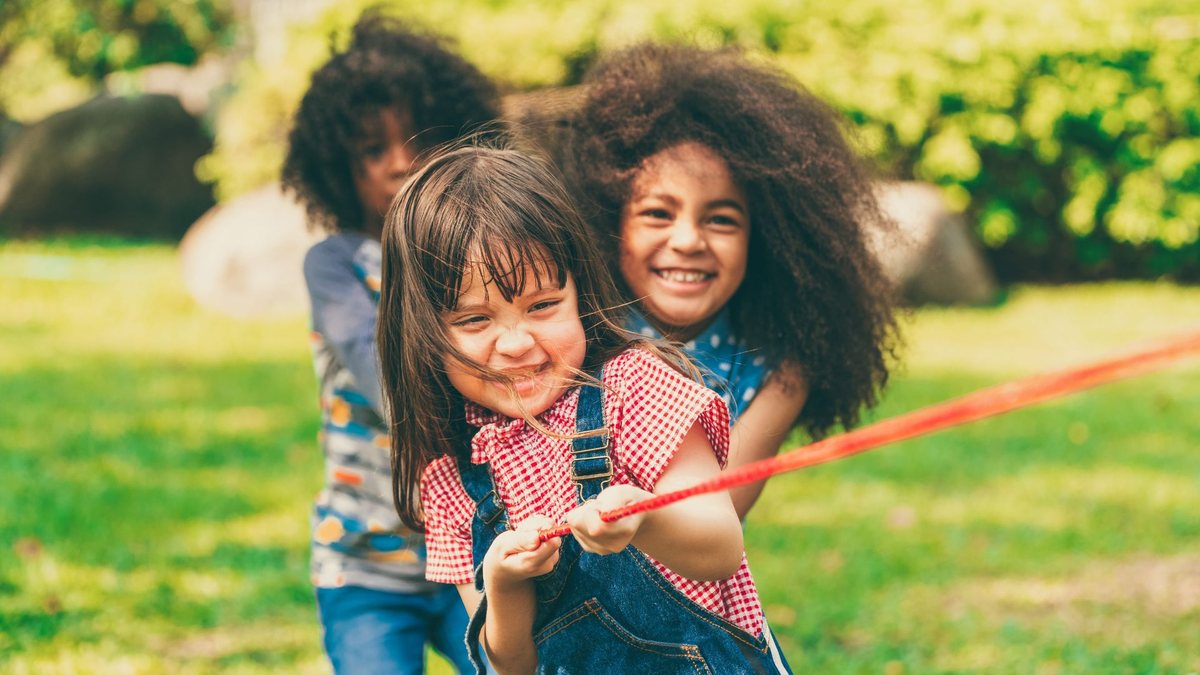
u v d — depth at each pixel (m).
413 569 2.54
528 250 1.67
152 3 11.47
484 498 1.77
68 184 12.70
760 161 2.20
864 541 4.91
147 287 9.98
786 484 5.65
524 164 1.75
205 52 12.85
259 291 9.23
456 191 1.70
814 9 9.64
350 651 2.47
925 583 4.51
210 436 6.18
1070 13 9.89
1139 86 10.02
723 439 1.69
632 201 2.21
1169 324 9.01
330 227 3.01
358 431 2.57
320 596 2.58
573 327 1.71
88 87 14.81
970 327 8.88
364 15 3.38
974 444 6.25
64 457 5.77
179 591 4.29
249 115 10.30
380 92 2.84
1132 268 10.66
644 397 1.69
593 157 2.25
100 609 4.11
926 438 6.38
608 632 1.69
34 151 12.69
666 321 2.21
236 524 4.97
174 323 8.84
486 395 1.73
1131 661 3.83
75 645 3.84
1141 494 5.45
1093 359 0.99
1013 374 7.47
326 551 2.57
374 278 2.66
